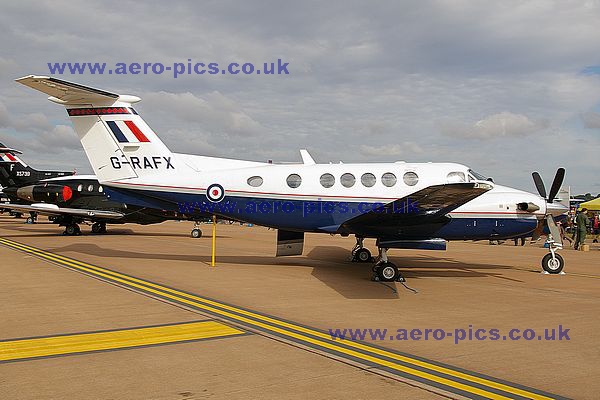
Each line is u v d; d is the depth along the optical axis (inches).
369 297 357.7
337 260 601.6
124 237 979.3
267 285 402.0
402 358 211.5
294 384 176.4
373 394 168.1
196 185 493.7
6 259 554.3
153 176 499.5
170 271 474.9
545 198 536.1
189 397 162.6
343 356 212.2
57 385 172.2
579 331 264.2
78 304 313.7
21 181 1120.8
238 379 180.7
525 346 233.6
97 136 498.0
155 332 247.0
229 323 268.7
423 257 690.2
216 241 922.1
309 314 296.5
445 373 192.5
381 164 495.2
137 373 185.9
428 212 416.2
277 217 488.7
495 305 335.6
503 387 177.8
